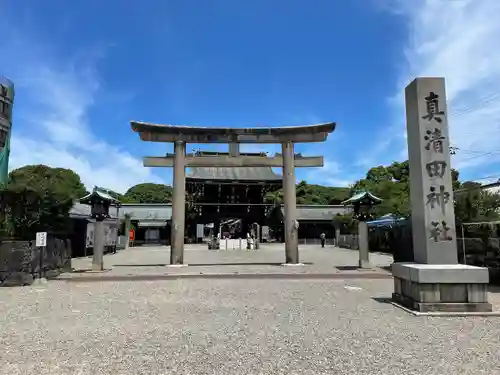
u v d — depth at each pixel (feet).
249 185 190.80
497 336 22.93
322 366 17.80
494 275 48.47
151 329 24.91
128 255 107.45
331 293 40.14
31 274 49.39
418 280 30.09
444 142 34.22
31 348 20.88
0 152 74.95
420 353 19.63
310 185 304.91
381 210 109.19
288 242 76.18
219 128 76.95
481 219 58.49
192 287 45.06
